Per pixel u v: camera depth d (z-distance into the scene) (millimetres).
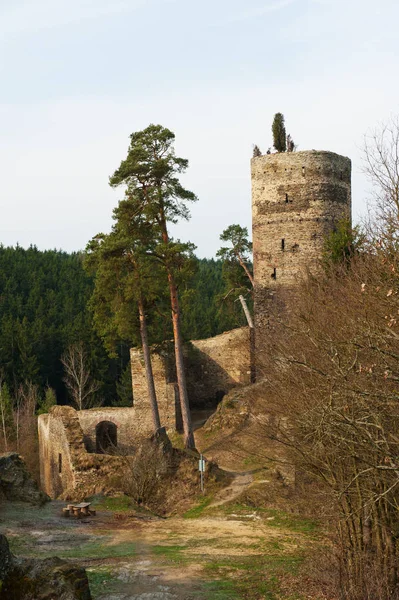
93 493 24078
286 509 21188
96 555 15617
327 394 12422
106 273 32500
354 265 20094
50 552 15922
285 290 38469
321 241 38281
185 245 31766
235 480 24969
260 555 15648
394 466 10242
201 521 20141
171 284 32594
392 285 12438
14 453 24375
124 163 32156
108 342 35062
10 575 10625
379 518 13062
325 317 16531
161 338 38438
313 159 38500
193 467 25016
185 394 32125
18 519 19844
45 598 10141
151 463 24484
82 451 28469
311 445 13805
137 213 32750
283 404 15484
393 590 12523
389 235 14438
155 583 13266
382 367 10750
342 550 13258
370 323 11867
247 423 32219
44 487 36844
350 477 12906
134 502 23250
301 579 13367
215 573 13977
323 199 38438
